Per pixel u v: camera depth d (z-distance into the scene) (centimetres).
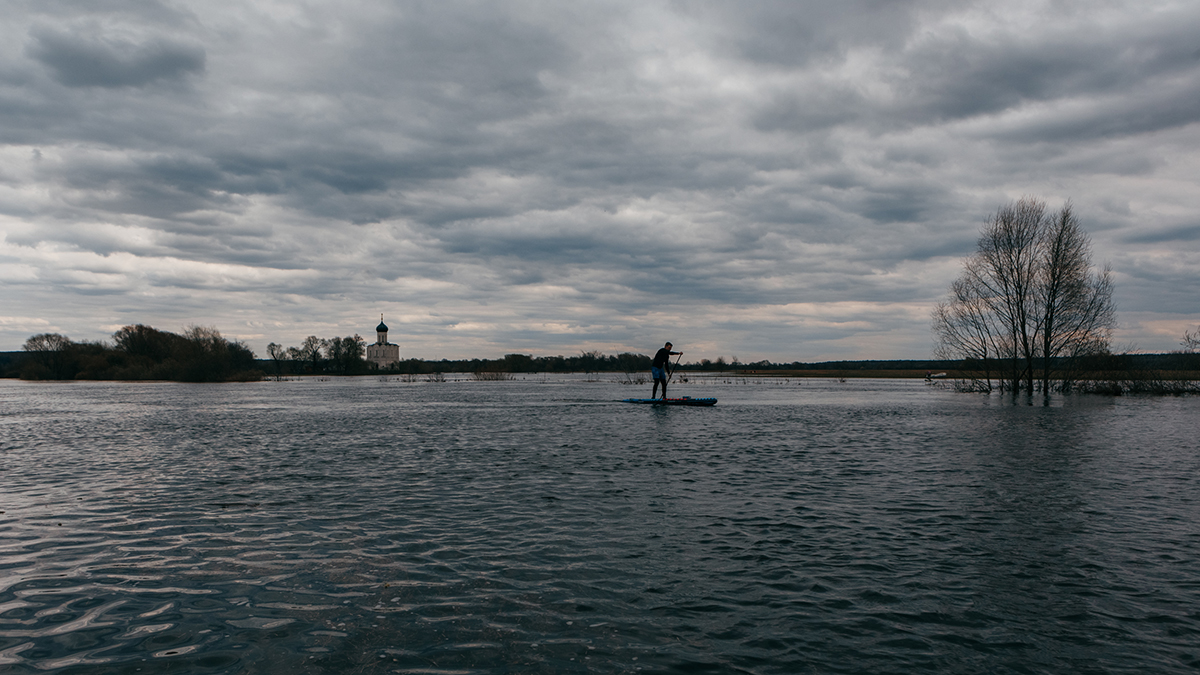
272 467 1215
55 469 1206
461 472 1146
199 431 1955
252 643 459
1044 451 1431
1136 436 1745
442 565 626
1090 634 478
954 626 492
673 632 479
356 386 6606
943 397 3966
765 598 545
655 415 2489
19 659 434
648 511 842
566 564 629
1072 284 3762
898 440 1641
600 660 435
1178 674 418
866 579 589
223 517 813
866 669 425
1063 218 3766
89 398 4331
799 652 448
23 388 6581
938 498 923
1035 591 562
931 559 646
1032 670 424
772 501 902
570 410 2780
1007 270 3934
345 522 786
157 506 876
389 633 475
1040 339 3906
